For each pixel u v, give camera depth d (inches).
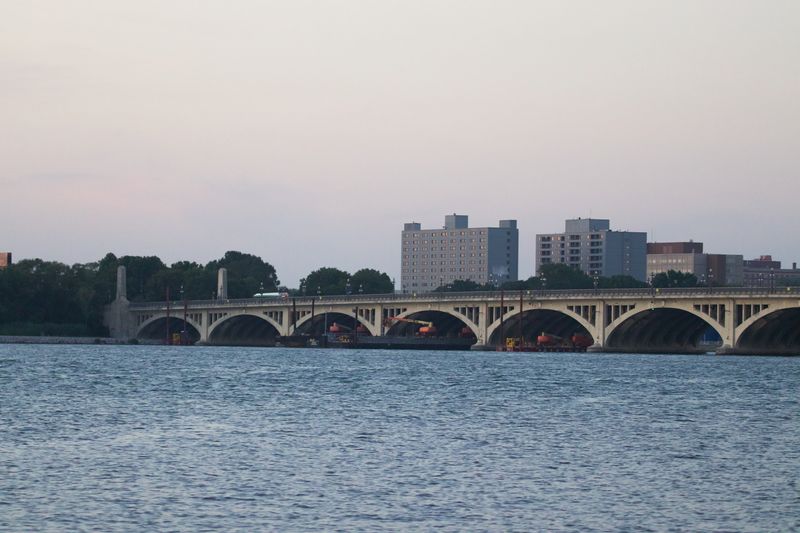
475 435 4584.2
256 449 4114.2
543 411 5610.2
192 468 3686.0
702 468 3794.3
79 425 4879.4
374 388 7155.5
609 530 2908.5
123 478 3499.0
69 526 2881.4
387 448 4168.3
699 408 5831.7
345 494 3289.9
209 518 2977.4
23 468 3654.0
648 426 4972.9
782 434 4739.2
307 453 4023.1
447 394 6658.5
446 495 3289.9
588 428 4874.5
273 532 2839.6
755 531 2910.9
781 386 7401.6
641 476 3627.0
